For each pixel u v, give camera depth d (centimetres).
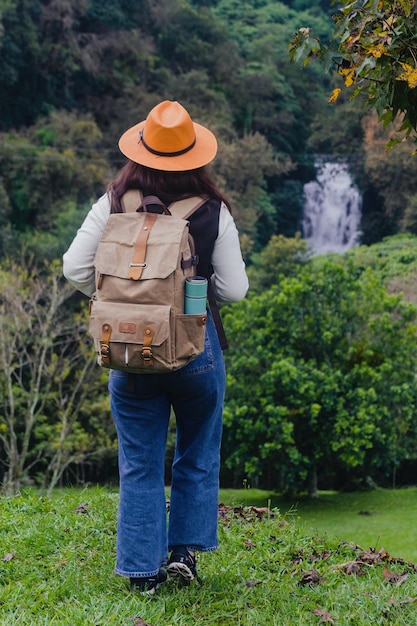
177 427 314
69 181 4247
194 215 294
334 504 1797
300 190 5675
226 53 6078
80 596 309
